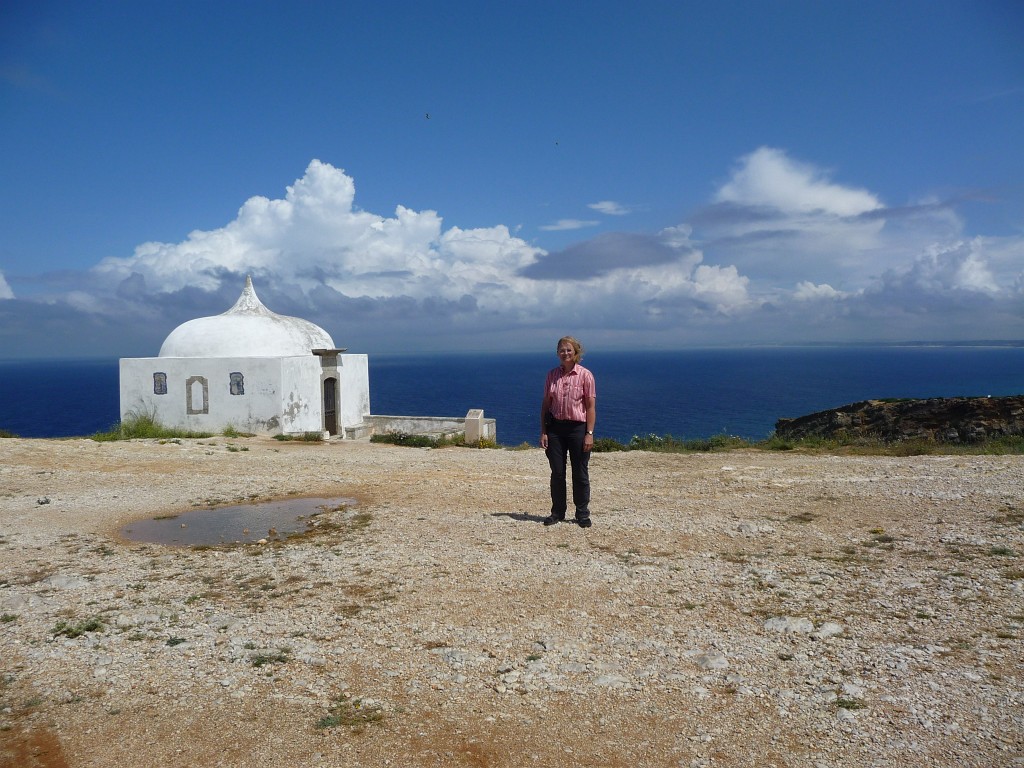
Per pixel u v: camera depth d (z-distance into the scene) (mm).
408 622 5125
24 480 12250
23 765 3412
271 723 3736
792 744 3377
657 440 18281
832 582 5660
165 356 23391
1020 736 3311
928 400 21078
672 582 5812
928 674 3973
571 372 7910
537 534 7574
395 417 26328
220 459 15188
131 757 3457
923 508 8219
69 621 5344
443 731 3604
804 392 119375
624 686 4031
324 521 8781
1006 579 5484
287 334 24625
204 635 5012
